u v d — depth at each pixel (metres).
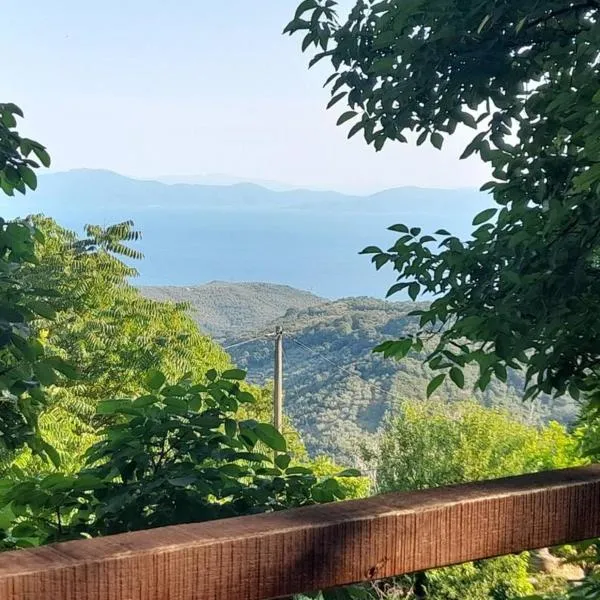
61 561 0.71
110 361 16.23
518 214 2.48
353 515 0.84
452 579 7.01
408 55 2.38
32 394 2.35
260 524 0.81
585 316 2.07
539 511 0.94
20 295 2.35
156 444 1.88
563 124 2.23
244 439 1.92
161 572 0.74
